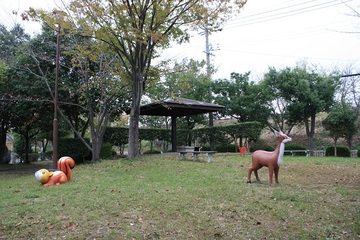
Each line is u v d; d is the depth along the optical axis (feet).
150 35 36.99
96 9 34.88
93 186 24.61
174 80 53.88
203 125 82.48
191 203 19.04
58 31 37.96
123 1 35.83
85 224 15.79
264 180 26.76
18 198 21.48
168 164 36.86
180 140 71.56
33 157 93.25
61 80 48.37
